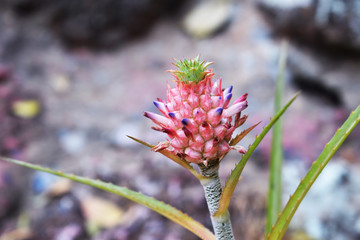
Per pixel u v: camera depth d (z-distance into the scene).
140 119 1.00
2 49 1.12
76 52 1.18
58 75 1.11
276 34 1.11
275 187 0.43
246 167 0.87
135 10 1.18
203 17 1.22
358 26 0.94
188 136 0.32
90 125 0.98
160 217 0.76
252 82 1.05
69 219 0.77
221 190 0.35
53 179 0.86
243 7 1.21
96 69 1.15
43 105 1.02
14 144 0.93
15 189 0.84
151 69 1.14
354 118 0.35
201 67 0.33
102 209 0.79
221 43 1.16
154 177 0.84
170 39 1.21
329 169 0.84
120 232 0.74
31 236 0.75
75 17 1.17
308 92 1.03
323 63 1.01
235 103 0.33
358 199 0.77
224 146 0.33
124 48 1.21
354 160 0.87
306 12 1.00
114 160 0.89
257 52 1.10
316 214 0.76
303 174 0.85
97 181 0.38
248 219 0.74
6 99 1.00
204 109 0.32
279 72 0.47
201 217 0.75
